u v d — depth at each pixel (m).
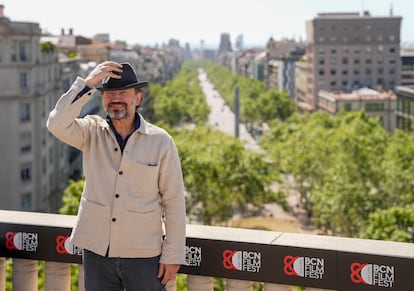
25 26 61.91
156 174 5.78
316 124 112.19
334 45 184.38
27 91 63.38
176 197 5.86
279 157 84.38
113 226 5.73
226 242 6.44
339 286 6.14
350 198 50.78
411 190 55.53
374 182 62.38
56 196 74.69
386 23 184.00
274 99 163.25
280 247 6.29
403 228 36.06
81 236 5.84
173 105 153.12
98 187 5.80
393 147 67.94
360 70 186.75
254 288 18.55
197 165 58.62
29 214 7.30
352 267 6.08
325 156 73.75
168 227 5.85
